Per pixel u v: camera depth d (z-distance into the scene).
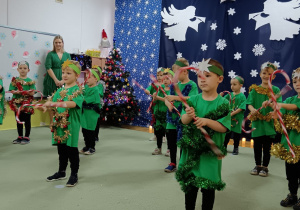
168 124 3.31
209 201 1.86
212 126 1.76
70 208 2.33
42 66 6.07
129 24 7.31
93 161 3.75
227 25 5.78
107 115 6.57
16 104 4.38
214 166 1.79
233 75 5.72
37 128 5.86
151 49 6.94
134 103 6.79
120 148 4.56
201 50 6.06
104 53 7.53
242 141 5.55
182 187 1.83
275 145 2.58
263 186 3.08
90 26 7.11
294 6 5.10
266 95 3.41
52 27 6.27
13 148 4.20
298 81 2.48
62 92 2.77
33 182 2.90
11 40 5.52
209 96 1.88
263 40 5.42
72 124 2.77
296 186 2.53
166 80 3.67
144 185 2.93
